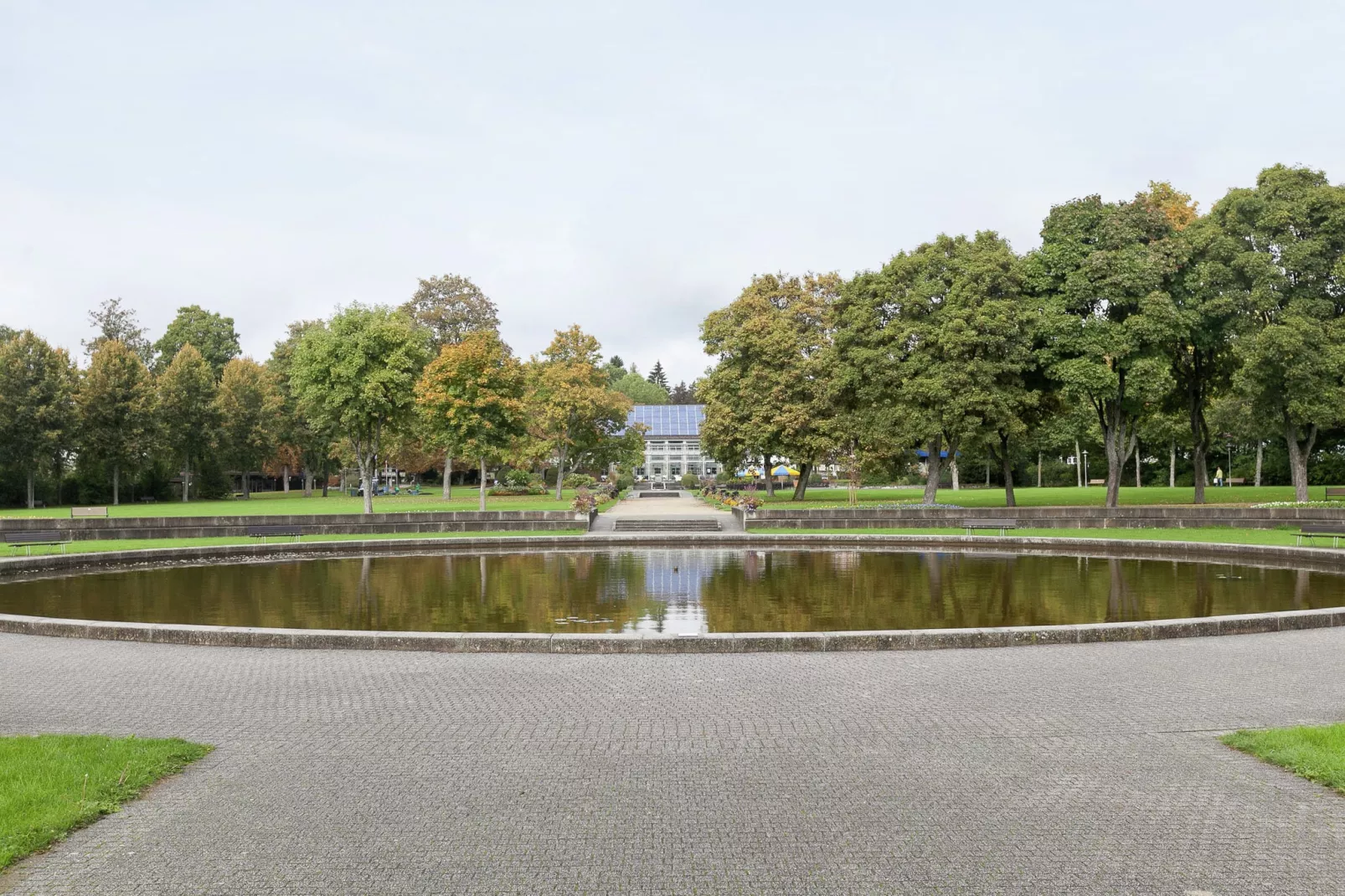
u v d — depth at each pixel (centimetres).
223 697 905
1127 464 7525
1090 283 3447
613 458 7006
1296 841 532
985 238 3700
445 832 550
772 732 768
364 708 859
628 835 544
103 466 6106
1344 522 2970
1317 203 3384
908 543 2944
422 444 5922
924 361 3578
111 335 7544
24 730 781
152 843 535
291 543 2836
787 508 3538
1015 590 1858
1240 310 3428
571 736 757
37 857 515
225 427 6675
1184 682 946
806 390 4481
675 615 1554
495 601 1731
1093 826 556
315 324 7806
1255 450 7000
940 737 749
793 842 532
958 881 482
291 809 589
